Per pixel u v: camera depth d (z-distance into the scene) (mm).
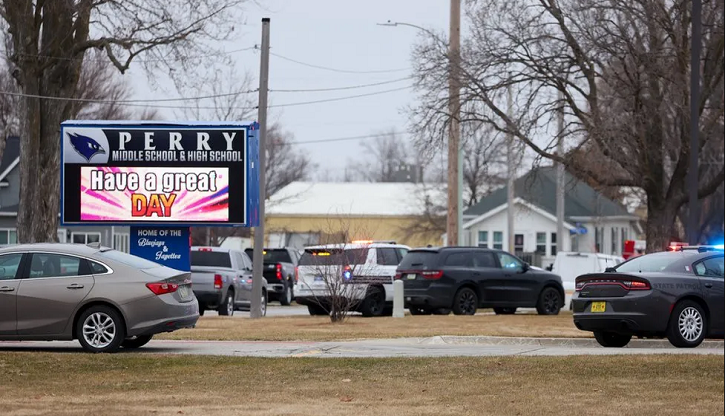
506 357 57188
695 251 69500
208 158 89938
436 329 82000
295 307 142875
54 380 50312
